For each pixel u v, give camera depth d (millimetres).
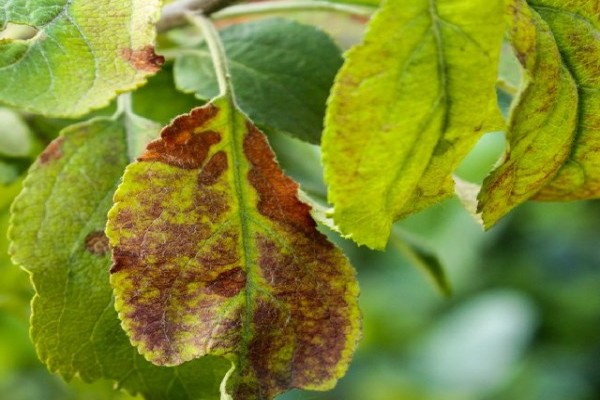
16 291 631
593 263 1306
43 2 457
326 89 544
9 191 591
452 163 444
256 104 537
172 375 506
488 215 469
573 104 466
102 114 590
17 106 443
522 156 465
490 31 426
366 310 1294
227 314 464
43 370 878
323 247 468
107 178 509
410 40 423
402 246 619
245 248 465
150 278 459
